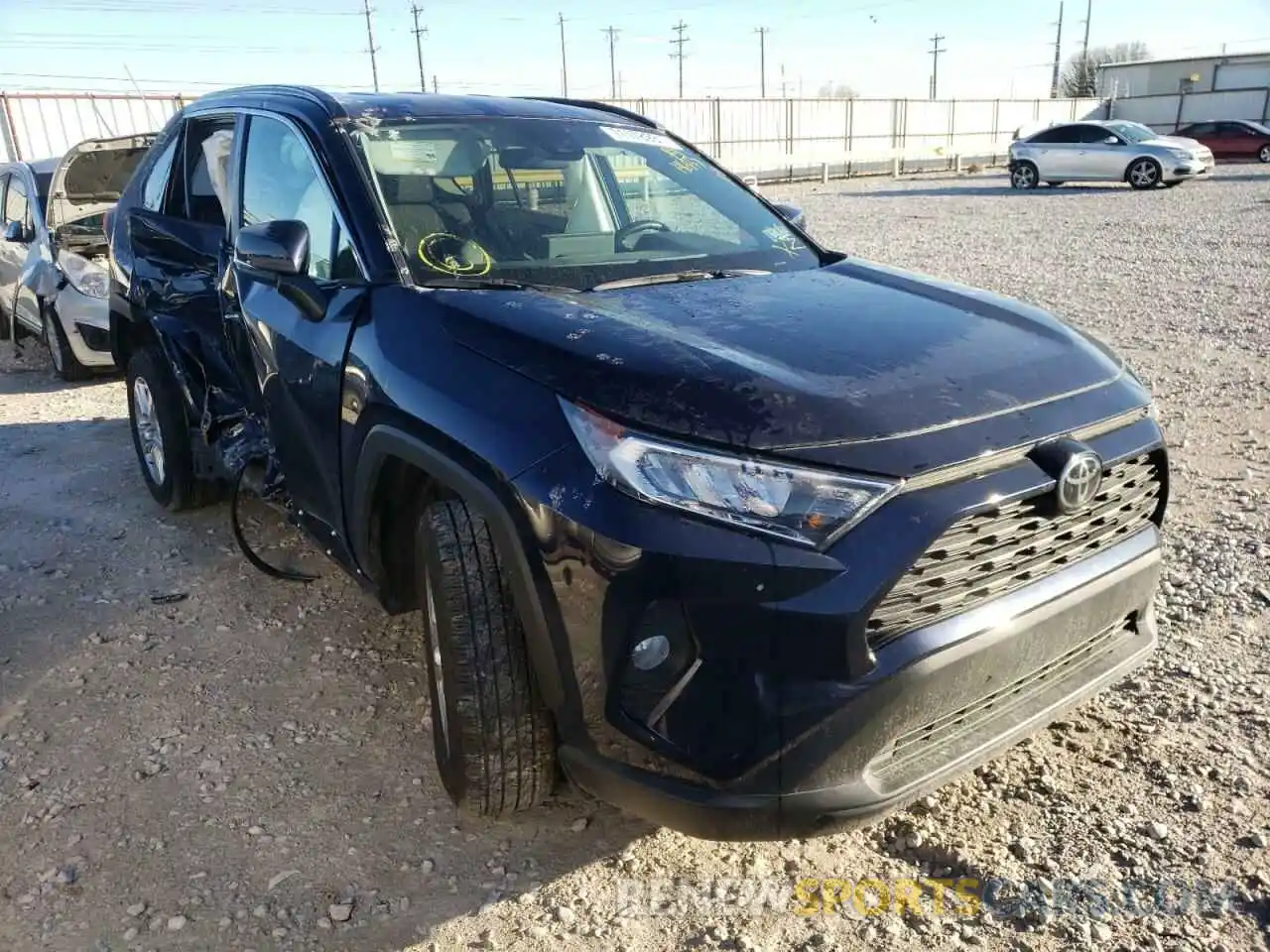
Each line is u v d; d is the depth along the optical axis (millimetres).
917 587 2139
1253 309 8828
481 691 2469
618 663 2176
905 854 2664
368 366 2805
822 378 2326
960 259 12633
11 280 8875
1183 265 11477
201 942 2418
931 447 2170
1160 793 2812
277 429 3490
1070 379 2537
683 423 2148
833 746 2098
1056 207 19062
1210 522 4543
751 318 2713
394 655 3689
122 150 8195
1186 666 3398
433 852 2705
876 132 35375
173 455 4691
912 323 2746
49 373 8422
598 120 3949
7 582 4324
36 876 2635
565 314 2588
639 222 3605
